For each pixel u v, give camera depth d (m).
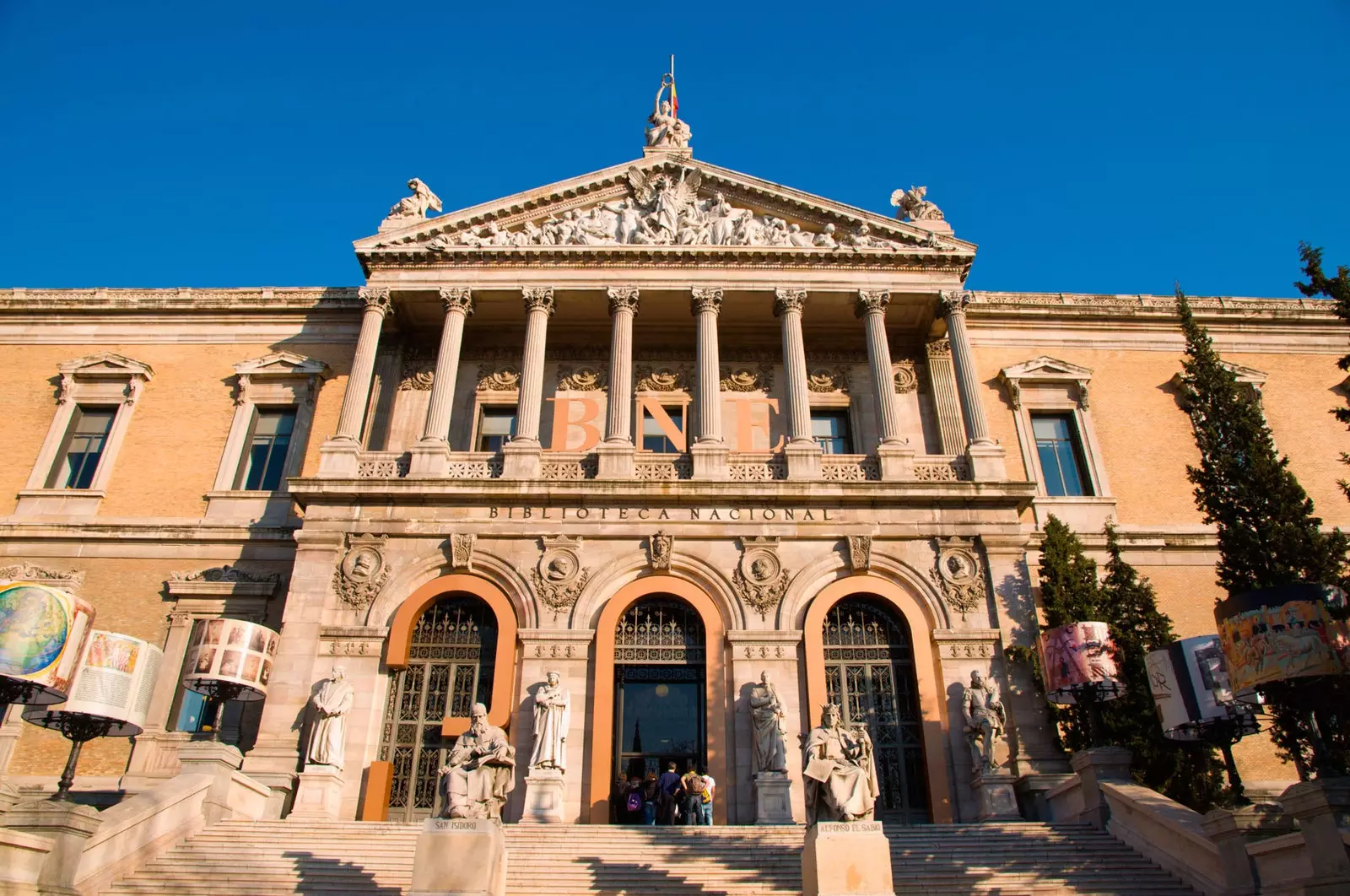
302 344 33.00
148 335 33.59
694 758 24.25
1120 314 33.72
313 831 19.41
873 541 26.06
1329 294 19.45
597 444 29.55
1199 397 21.33
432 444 27.34
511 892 16.58
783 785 22.16
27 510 30.33
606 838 19.17
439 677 24.88
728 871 17.55
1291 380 33.62
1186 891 16.42
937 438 30.83
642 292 29.89
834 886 14.59
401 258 30.08
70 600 13.74
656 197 31.69
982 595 25.47
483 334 32.28
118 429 31.69
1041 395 32.41
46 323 33.91
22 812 15.32
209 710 27.11
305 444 31.19
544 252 29.88
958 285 30.12
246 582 28.53
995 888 16.73
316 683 24.05
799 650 24.88
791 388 28.45
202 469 31.03
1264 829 15.48
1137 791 18.91
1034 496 27.98
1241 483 19.80
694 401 31.08
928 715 24.05
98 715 16.00
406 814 23.17
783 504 26.38
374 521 26.11
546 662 24.38
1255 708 17.30
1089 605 24.41
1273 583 18.70
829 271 30.23
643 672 25.12
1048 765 23.09
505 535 25.92
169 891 16.36
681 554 25.72
